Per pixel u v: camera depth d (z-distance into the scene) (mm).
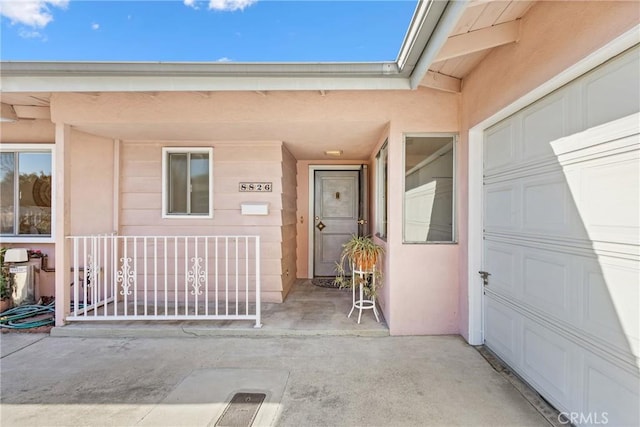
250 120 3266
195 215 4348
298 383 2361
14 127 4270
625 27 1412
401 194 3289
